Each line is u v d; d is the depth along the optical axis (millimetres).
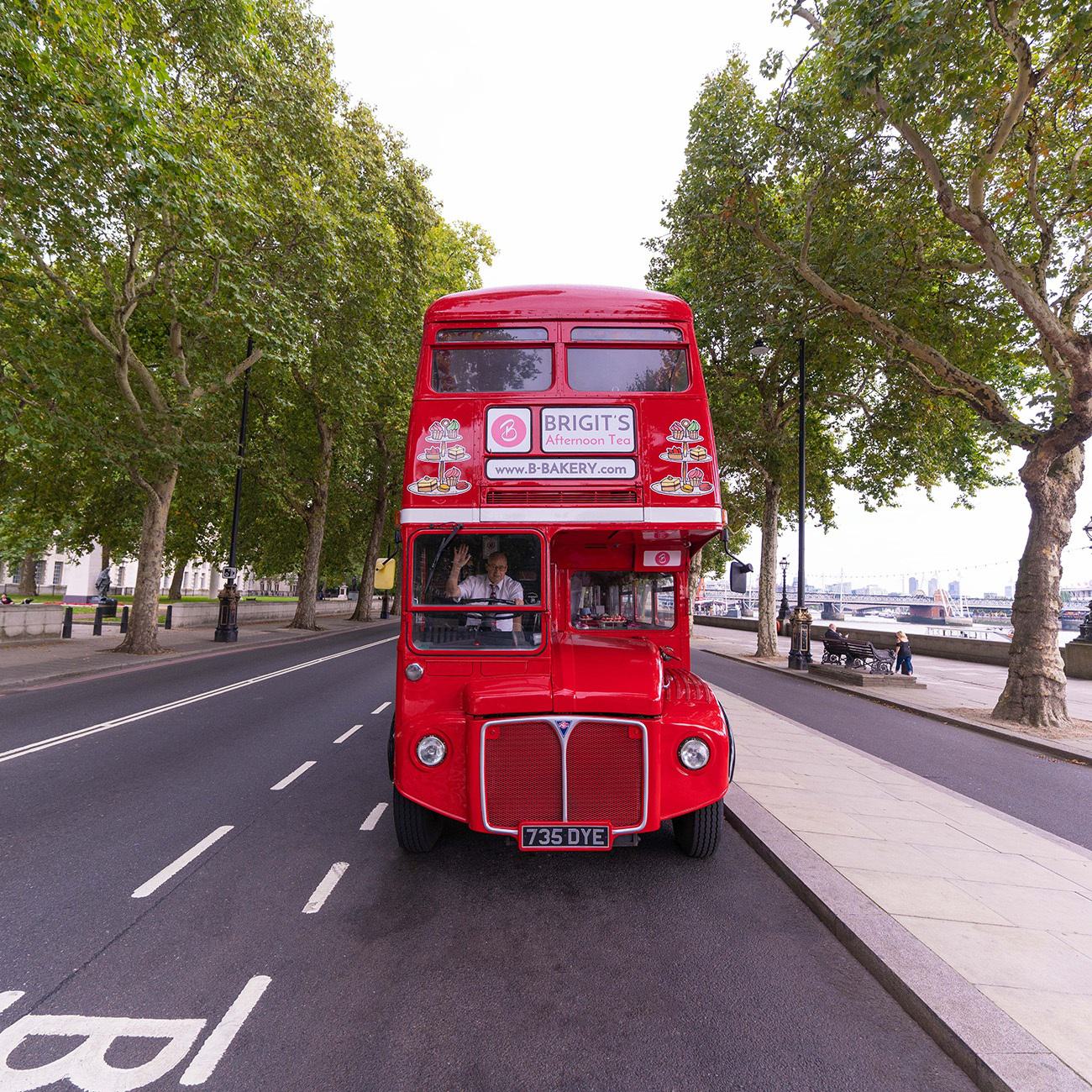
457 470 4965
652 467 4996
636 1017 3186
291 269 16484
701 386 5156
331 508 33688
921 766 8672
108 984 3383
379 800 6398
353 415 21922
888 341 15266
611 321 5195
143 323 19047
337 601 49188
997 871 4762
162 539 18562
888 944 3686
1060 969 3475
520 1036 3031
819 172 14102
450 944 3830
